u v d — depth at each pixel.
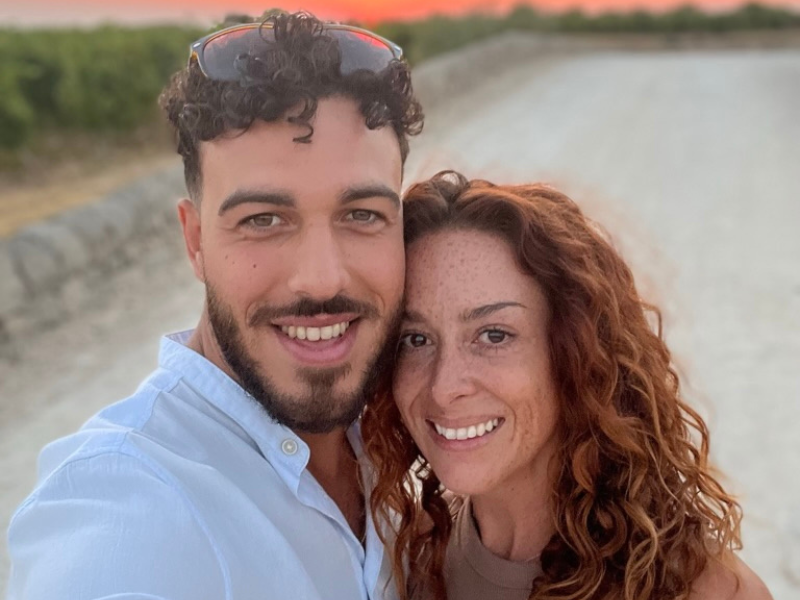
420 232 0.54
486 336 0.53
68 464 0.42
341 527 0.51
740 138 4.22
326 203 0.46
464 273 0.53
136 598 0.37
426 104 4.77
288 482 0.48
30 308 1.87
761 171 3.51
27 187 2.93
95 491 0.41
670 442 0.58
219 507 0.44
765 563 1.10
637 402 0.58
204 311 0.52
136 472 0.42
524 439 0.55
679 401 0.62
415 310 0.54
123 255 2.27
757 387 1.58
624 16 11.98
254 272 0.46
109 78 3.81
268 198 0.45
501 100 5.42
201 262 0.51
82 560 0.37
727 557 0.56
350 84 0.46
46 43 4.04
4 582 1.06
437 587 0.61
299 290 0.46
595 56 9.12
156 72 4.19
